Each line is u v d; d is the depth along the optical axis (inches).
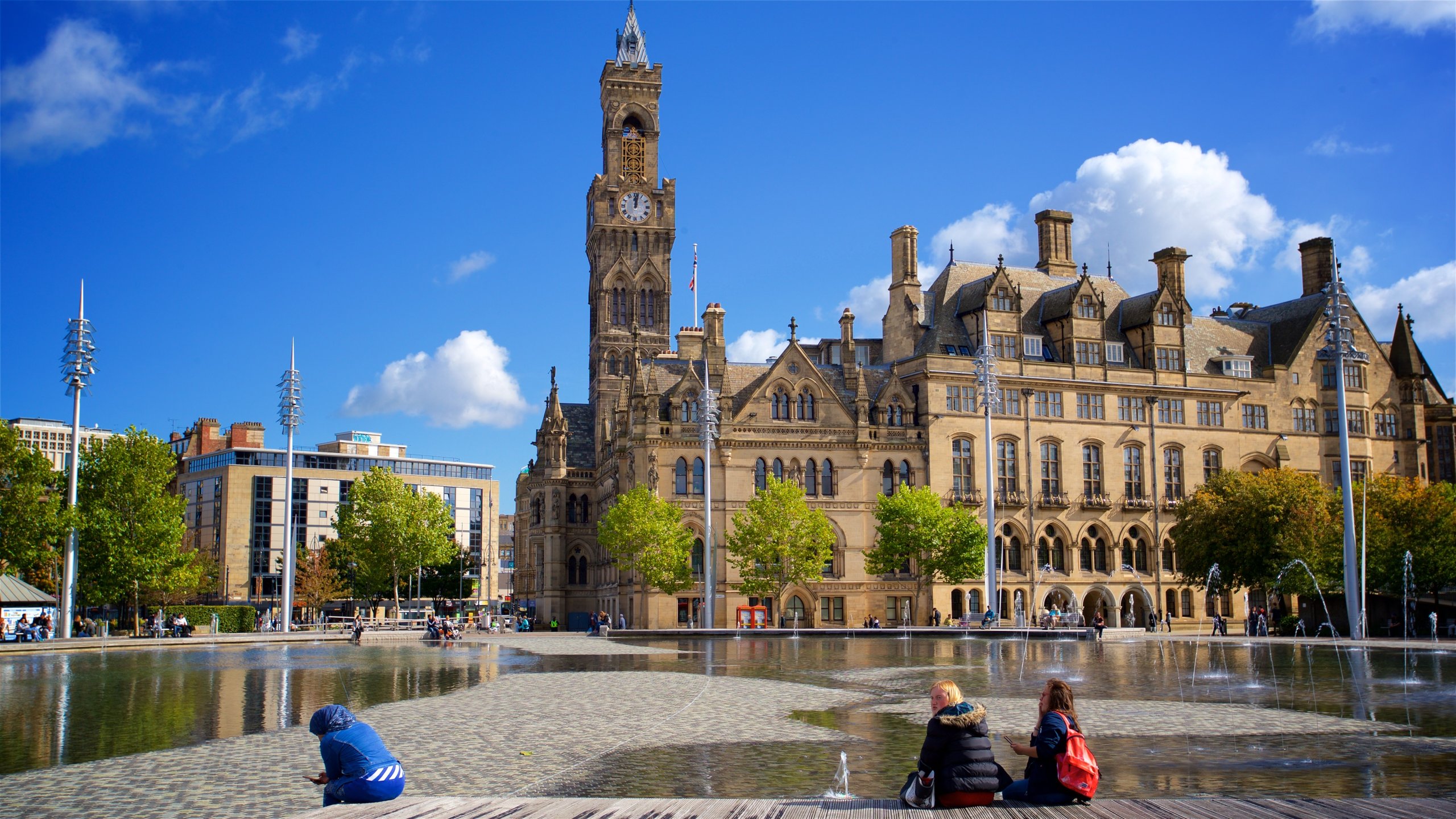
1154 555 4574.3
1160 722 1266.0
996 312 4532.5
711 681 1779.0
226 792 906.7
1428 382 5211.6
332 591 6146.7
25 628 3348.9
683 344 4736.7
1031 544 4407.0
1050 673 1923.0
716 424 3818.9
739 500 4190.5
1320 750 1075.3
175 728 1270.9
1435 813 668.1
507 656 2506.2
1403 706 1419.8
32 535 3184.1
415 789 904.9
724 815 681.6
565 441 5078.7
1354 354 3213.6
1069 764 698.2
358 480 5310.0
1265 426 4817.9
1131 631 3459.6
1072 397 4554.6
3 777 971.9
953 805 690.2
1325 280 5098.4
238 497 7864.2
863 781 929.5
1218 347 4933.6
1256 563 3752.5
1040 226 5088.6
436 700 1523.1
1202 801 700.0
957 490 4375.0
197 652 2805.1
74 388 3467.0
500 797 786.8
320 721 770.8
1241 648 2701.8
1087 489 4554.6
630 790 900.0
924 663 2172.7
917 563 4136.3
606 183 5792.3
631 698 1531.7
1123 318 4869.6
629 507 3964.1
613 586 4648.1
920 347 4653.1
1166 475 4648.1
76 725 1305.4
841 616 4227.4
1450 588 3700.8
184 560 4015.8
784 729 1226.0
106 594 3816.4
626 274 5743.1
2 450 3206.2
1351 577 3073.3
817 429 4276.6
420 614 5605.3
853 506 4274.1
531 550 5679.1
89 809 848.9
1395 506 3572.8
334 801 750.5
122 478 3853.3
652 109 5910.4
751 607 4015.8
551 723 1274.6
